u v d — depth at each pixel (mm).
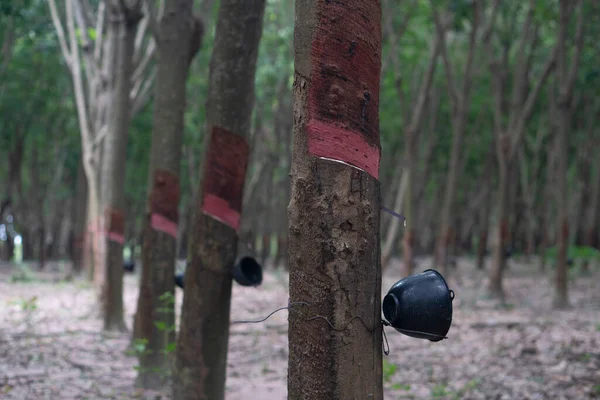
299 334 2648
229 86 4848
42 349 9258
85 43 14781
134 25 11211
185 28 7355
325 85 2633
